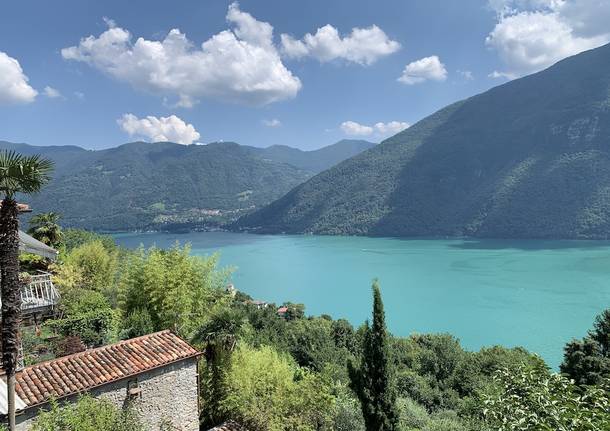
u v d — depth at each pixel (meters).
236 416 20.97
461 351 56.78
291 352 51.66
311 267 172.00
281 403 20.70
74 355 17.16
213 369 22.19
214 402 21.83
